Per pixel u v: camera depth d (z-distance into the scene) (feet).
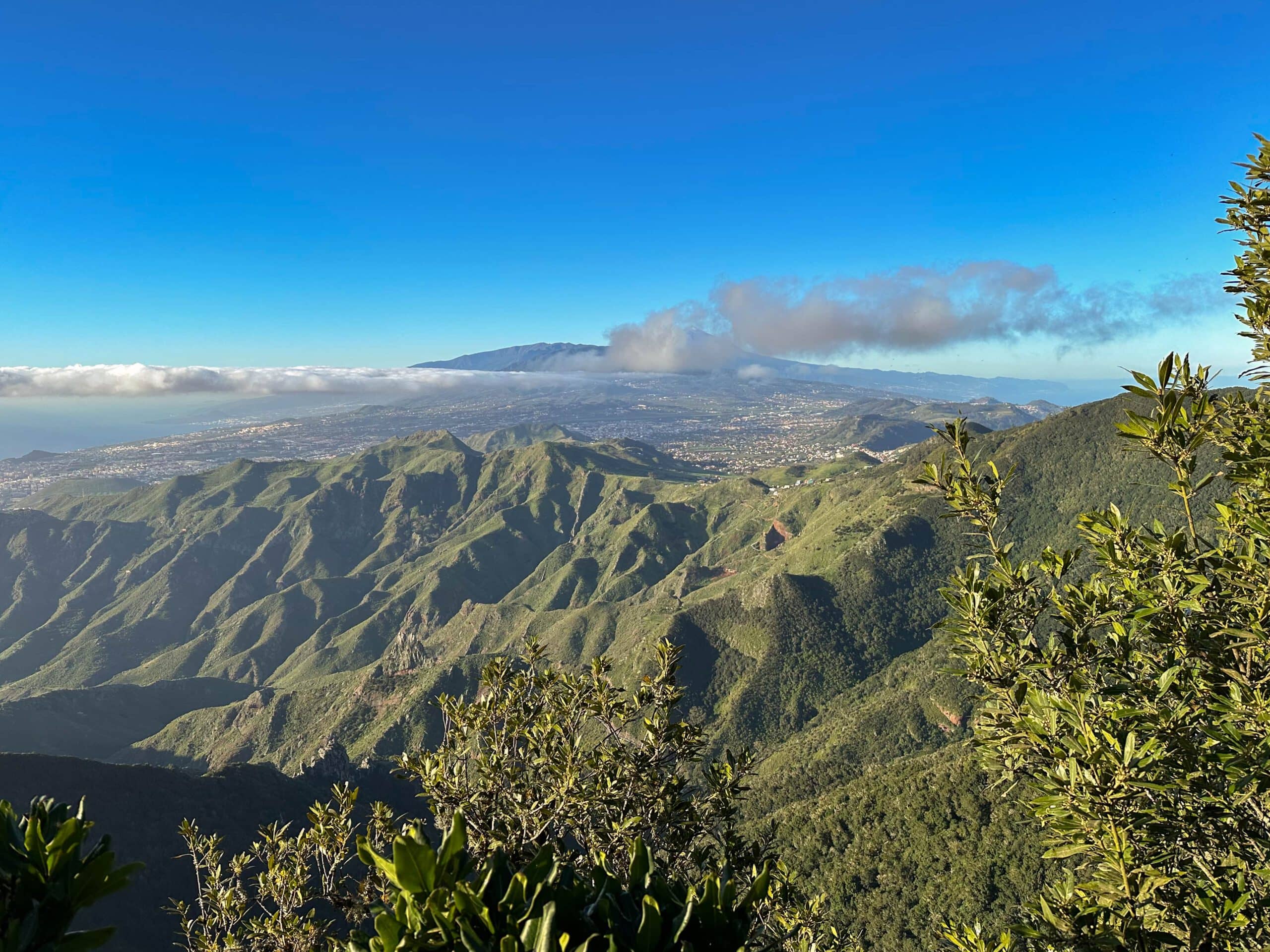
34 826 9.55
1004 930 22.30
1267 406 22.63
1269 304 21.86
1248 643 19.84
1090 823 18.99
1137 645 24.06
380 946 10.97
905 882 193.98
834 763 375.25
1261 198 21.66
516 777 31.27
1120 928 19.56
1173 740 19.70
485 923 10.32
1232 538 23.98
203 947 31.27
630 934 10.69
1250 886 19.76
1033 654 23.08
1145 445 22.21
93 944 9.42
